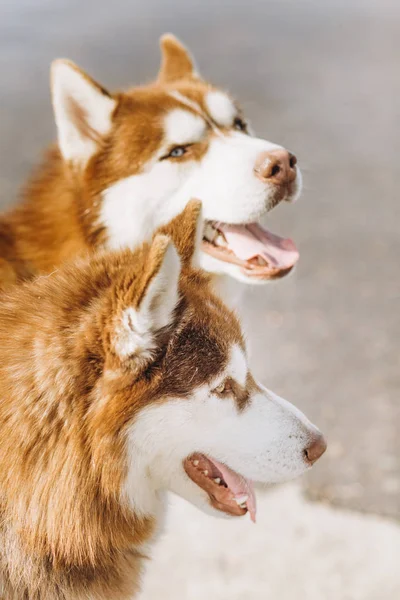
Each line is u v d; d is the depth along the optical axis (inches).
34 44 703.1
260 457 122.2
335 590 174.4
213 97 177.5
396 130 493.0
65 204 168.2
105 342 109.0
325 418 229.0
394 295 303.7
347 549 184.1
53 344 111.9
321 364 257.4
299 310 293.7
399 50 707.4
